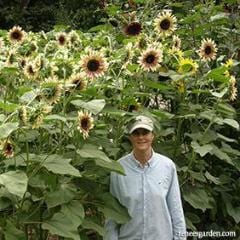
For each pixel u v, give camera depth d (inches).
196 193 180.5
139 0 238.7
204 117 177.9
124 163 149.0
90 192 147.3
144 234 146.6
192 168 186.4
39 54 169.8
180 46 213.0
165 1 246.4
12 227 132.1
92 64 144.3
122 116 156.6
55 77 147.1
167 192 150.6
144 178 147.4
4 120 126.8
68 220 134.6
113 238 148.3
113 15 237.9
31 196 137.1
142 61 163.0
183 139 189.9
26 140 134.8
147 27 211.8
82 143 143.3
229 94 187.2
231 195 204.8
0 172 136.7
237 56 225.3
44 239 150.7
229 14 234.8
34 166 136.3
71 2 493.4
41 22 540.4
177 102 193.5
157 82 178.7
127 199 146.5
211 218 197.3
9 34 188.5
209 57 186.5
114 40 221.6
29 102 131.7
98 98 155.4
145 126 145.3
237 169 200.8
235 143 212.4
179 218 150.7
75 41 207.3
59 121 142.5
